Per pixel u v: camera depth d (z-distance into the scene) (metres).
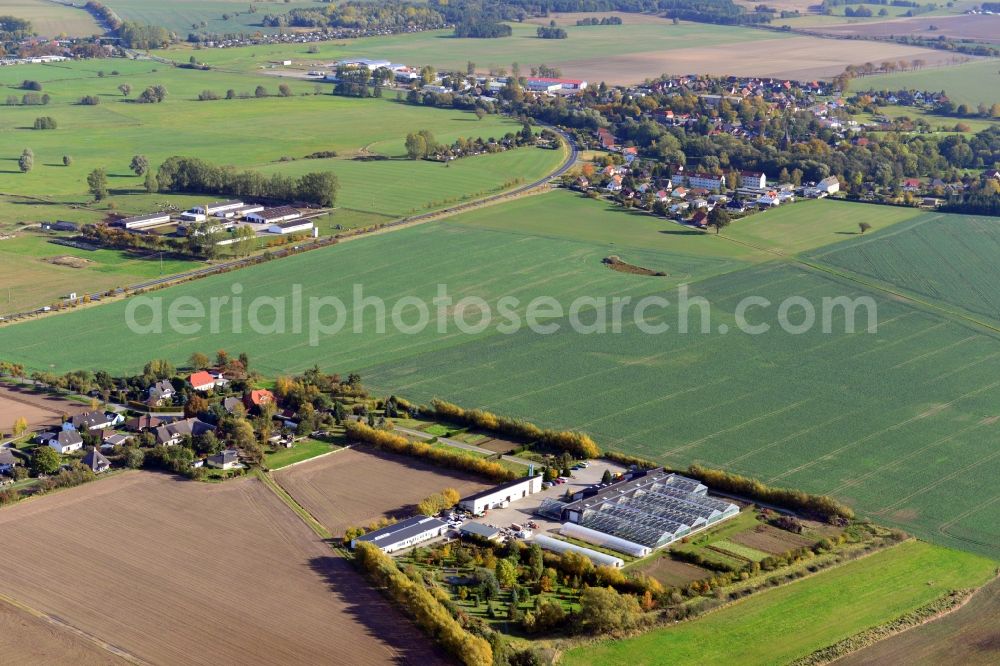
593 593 177.38
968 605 182.50
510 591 186.62
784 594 185.12
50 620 177.12
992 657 168.38
